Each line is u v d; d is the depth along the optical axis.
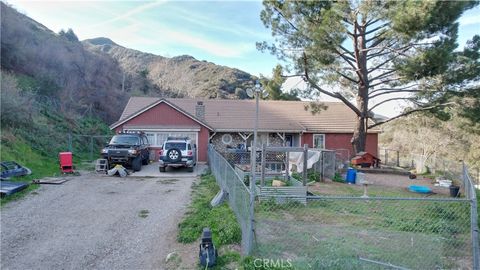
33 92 24.59
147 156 21.25
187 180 15.05
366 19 18.61
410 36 16.05
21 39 29.47
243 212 6.47
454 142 27.91
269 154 17.19
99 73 42.06
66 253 6.43
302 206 10.00
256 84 16.05
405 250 6.43
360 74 21.06
